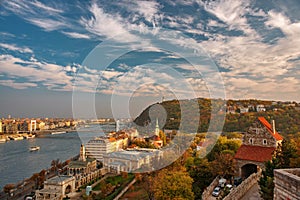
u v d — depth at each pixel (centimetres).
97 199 7225
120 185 6812
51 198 9162
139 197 5406
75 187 9956
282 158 3831
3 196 10169
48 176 12369
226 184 4928
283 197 1417
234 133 7225
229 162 5366
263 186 3453
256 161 5341
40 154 19400
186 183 4400
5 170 14450
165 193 4362
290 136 6906
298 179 1295
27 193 10512
